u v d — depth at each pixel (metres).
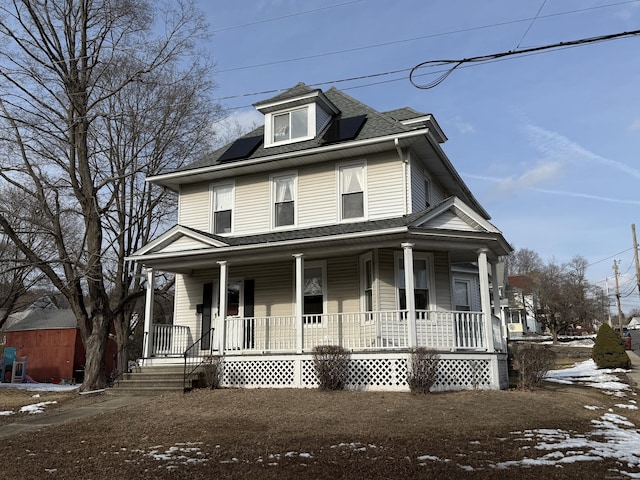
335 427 9.27
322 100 17.41
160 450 8.09
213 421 10.07
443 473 6.47
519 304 54.91
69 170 17.55
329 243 14.21
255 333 15.74
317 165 16.73
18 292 26.89
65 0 17.23
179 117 20.75
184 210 18.42
